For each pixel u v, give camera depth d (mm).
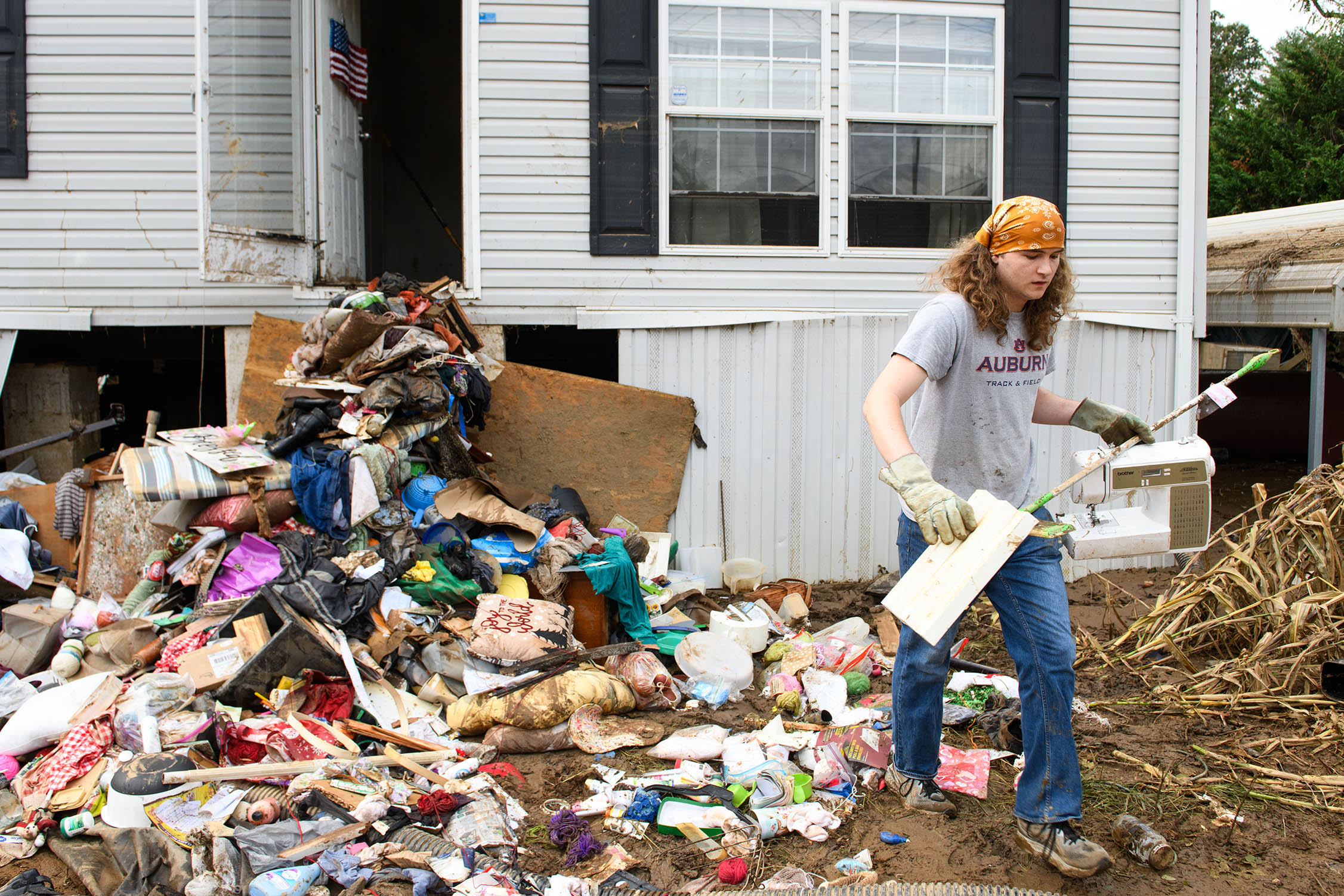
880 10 6109
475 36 5902
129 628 4156
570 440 5980
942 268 2906
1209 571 4621
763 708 4105
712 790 3197
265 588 3857
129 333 6586
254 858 2781
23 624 4230
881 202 6266
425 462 5027
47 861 2934
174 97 5895
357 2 6805
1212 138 19828
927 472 2566
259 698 3695
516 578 4594
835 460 6211
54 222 5895
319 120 6133
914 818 3123
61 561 4992
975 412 2842
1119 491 3146
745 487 6160
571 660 4062
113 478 4895
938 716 3074
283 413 4867
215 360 7215
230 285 5973
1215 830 3088
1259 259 8656
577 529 5027
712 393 6129
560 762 3566
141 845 2863
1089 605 5766
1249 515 8117
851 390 6191
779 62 6090
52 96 5840
